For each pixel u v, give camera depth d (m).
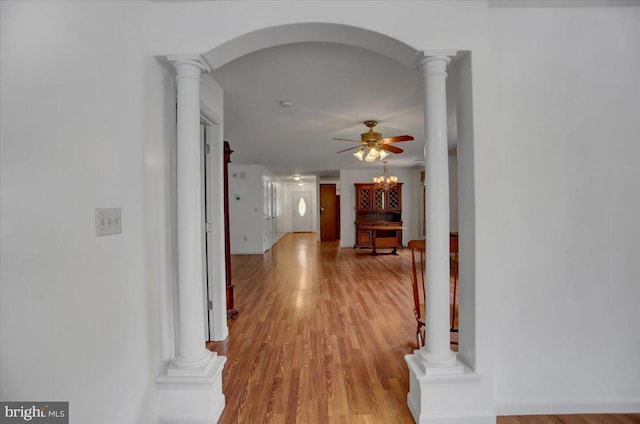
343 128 4.18
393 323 3.14
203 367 1.75
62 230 1.11
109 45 1.38
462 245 1.82
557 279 1.81
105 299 1.33
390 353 2.51
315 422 1.75
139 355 1.58
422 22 1.71
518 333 1.81
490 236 1.71
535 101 1.79
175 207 1.95
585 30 1.79
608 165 1.80
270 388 2.05
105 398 1.33
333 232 10.88
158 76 1.79
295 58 2.29
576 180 1.80
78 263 1.19
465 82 1.78
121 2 1.47
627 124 1.80
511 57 1.78
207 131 2.79
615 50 1.79
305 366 2.32
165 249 1.84
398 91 2.91
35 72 1.02
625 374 1.83
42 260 1.04
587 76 1.79
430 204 1.75
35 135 1.01
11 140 0.94
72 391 1.15
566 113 1.79
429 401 1.69
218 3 1.71
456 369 1.70
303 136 4.62
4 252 0.92
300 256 7.40
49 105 1.07
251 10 1.71
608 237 1.81
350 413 1.81
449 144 5.09
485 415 1.71
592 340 1.82
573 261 1.81
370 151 3.92
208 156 2.80
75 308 1.17
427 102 1.76
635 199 1.80
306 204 13.41
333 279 5.05
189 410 1.72
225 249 3.35
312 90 2.88
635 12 1.79
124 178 1.48
